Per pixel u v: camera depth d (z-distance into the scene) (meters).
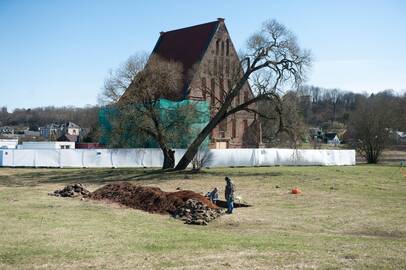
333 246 14.29
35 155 55.22
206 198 25.16
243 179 40.69
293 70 46.72
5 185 37.12
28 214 19.89
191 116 48.06
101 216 20.17
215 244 14.24
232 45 75.19
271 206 26.39
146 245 13.88
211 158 54.69
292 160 59.78
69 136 124.50
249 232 18.53
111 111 46.66
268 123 53.44
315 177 42.44
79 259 12.10
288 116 47.72
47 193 30.19
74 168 54.09
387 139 70.25
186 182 38.53
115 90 46.41
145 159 55.09
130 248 13.41
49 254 12.55
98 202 25.31
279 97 46.97
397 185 37.47
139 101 45.91
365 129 70.44
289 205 26.80
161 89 46.78
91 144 79.06
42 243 13.86
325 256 12.60
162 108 47.34
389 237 18.27
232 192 23.98
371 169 53.50
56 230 16.09
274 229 19.67
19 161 55.28
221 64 51.94
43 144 77.56
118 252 12.88
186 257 12.38
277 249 13.55
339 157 63.50
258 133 71.69
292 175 44.12
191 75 65.88
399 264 11.85
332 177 42.66
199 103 50.81
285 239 15.91
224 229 19.44
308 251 13.25
